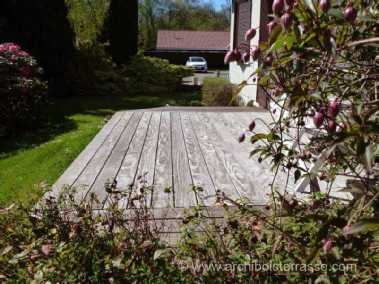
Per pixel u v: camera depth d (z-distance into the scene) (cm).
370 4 113
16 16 949
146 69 1262
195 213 175
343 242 97
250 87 761
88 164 347
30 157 472
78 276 138
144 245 144
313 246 101
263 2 682
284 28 97
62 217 183
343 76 125
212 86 884
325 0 93
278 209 164
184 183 297
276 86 127
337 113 100
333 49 96
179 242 159
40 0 973
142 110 677
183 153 383
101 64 1195
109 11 1374
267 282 136
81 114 807
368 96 121
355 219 96
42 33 994
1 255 143
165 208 236
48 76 1030
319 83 112
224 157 367
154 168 335
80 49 1166
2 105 612
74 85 1127
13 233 158
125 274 137
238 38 976
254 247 143
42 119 720
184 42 3112
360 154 89
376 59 121
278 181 297
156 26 3438
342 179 274
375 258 115
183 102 1020
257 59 112
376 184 105
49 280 135
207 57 3016
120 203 252
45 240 147
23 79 636
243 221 155
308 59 110
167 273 140
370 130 88
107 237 153
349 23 97
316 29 97
